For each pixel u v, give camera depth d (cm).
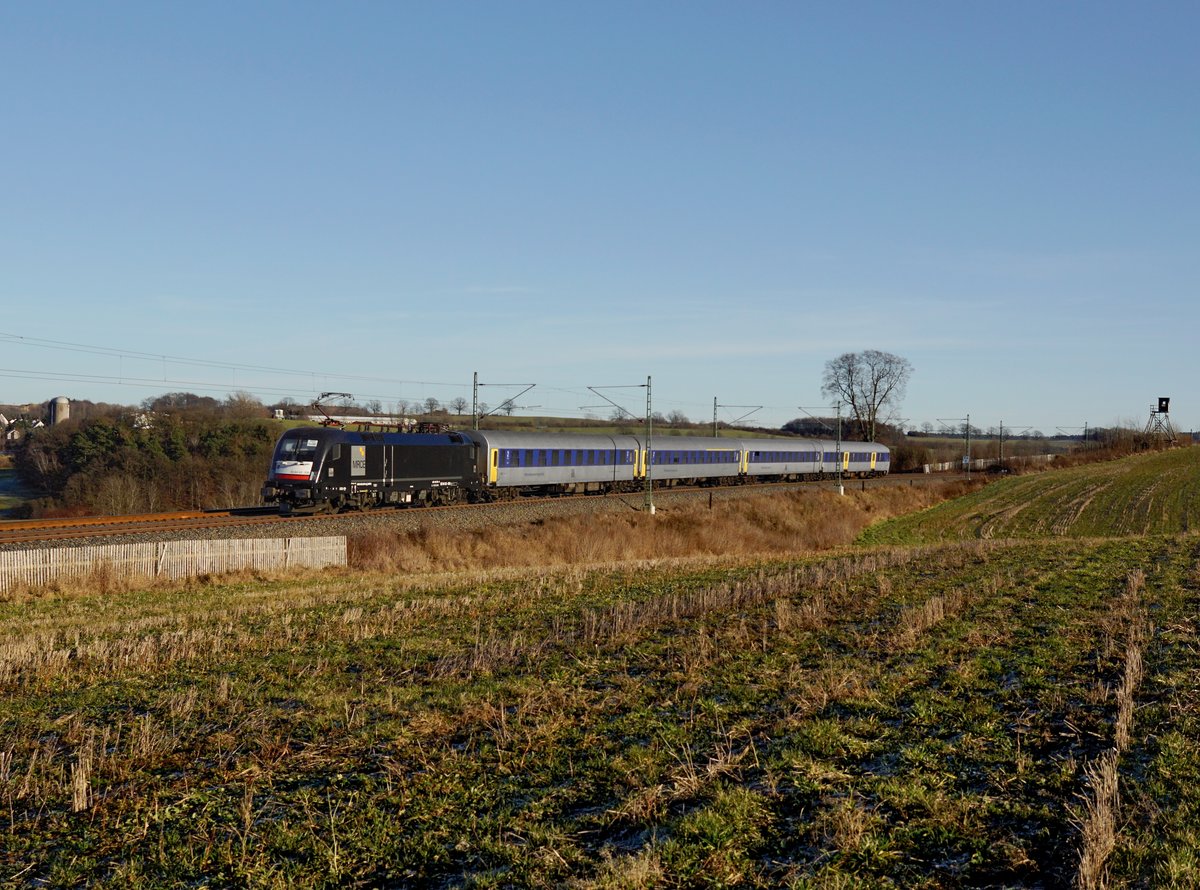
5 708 1409
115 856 880
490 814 937
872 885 757
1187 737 1055
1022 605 1991
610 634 1819
